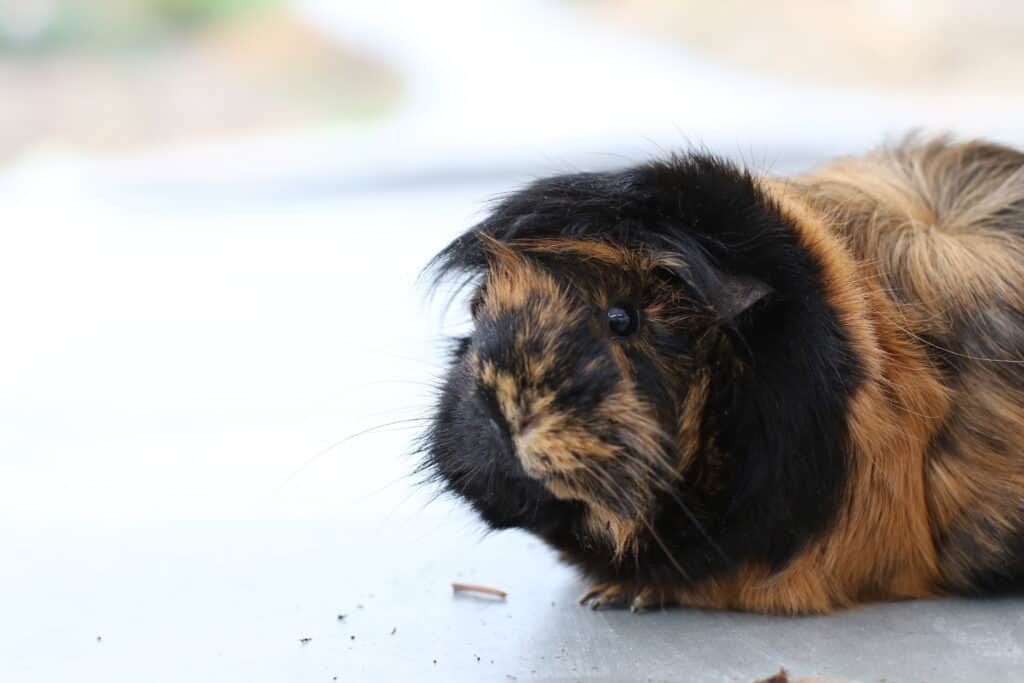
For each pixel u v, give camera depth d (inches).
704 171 22.1
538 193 22.4
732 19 95.7
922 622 22.5
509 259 22.2
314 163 71.6
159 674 21.8
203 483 29.8
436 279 24.0
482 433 21.9
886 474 22.4
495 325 21.7
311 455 31.4
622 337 21.7
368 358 40.4
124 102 88.7
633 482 21.2
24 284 55.0
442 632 22.7
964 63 80.8
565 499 21.9
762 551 22.3
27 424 34.5
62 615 23.6
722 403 21.9
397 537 26.5
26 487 29.7
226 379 39.3
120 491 29.4
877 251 23.7
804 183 25.4
